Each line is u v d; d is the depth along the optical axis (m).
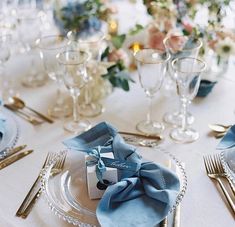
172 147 1.22
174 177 0.99
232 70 1.63
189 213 0.98
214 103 1.42
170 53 1.33
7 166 1.15
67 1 1.65
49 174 1.06
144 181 0.99
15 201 1.03
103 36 1.43
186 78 1.16
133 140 1.18
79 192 1.02
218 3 1.41
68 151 1.14
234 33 1.45
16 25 1.72
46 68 1.37
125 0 2.13
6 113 1.33
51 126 1.32
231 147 1.10
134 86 1.53
